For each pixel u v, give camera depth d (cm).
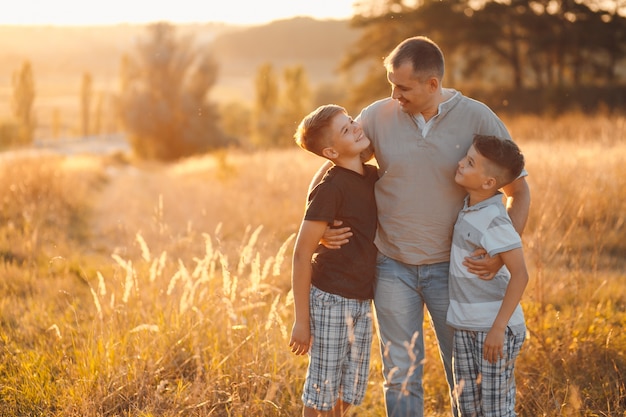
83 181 1752
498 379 296
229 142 5359
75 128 9562
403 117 306
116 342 405
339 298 303
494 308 296
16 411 362
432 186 304
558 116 2548
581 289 523
